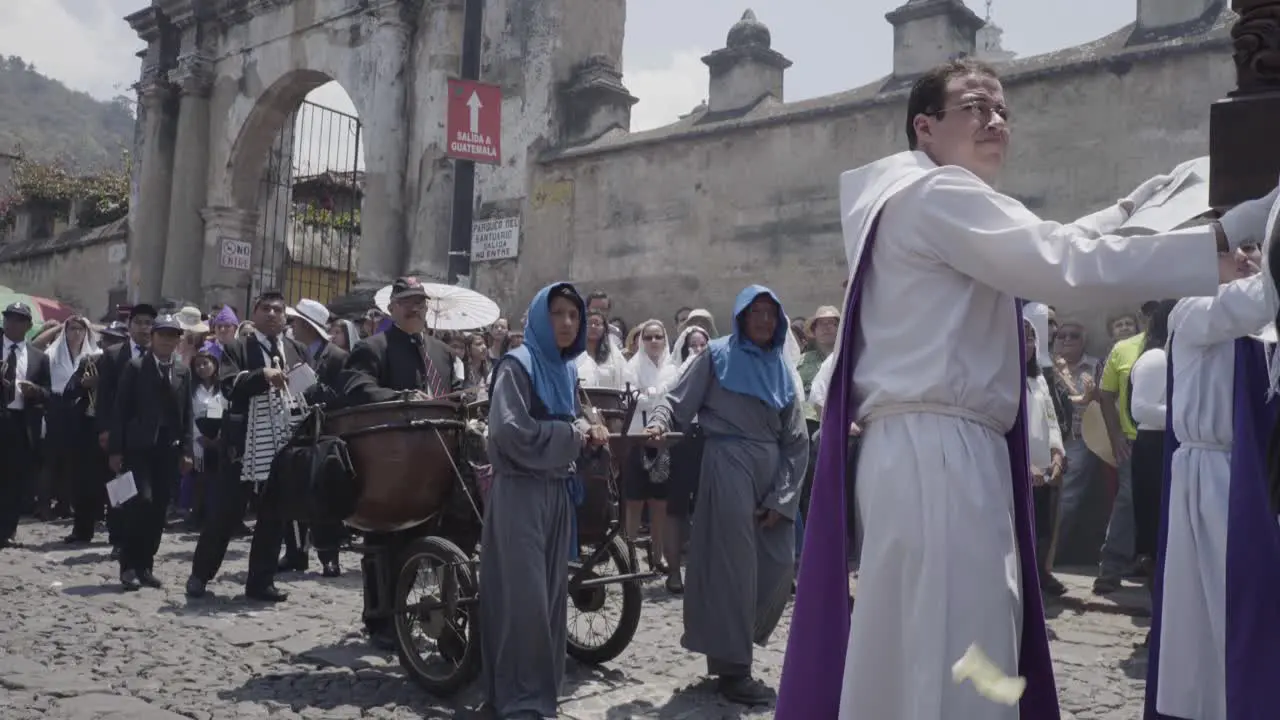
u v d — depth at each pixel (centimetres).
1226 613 344
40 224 2589
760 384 508
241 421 717
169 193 2011
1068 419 849
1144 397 575
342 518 512
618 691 499
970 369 222
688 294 1236
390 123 1577
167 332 768
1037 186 973
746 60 1230
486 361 1045
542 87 1409
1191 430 387
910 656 213
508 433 436
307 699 479
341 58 1678
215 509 714
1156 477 601
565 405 461
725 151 1215
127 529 741
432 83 1538
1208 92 891
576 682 514
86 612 656
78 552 915
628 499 771
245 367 763
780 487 509
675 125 1295
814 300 1130
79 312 2298
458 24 1539
